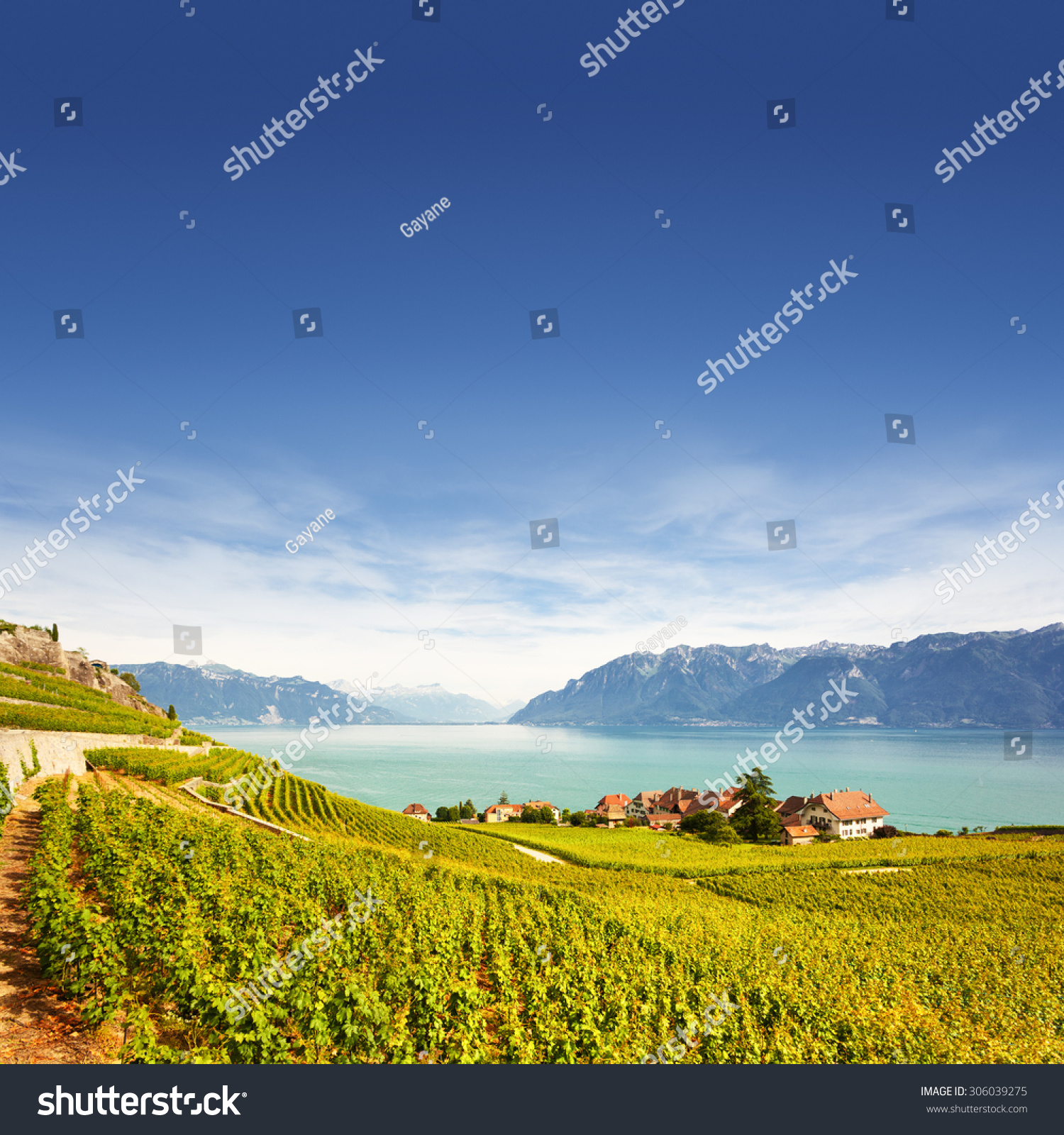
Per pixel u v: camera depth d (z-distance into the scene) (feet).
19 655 299.17
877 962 81.71
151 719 295.69
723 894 144.15
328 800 213.46
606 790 498.28
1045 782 517.96
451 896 83.66
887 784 510.17
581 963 61.87
